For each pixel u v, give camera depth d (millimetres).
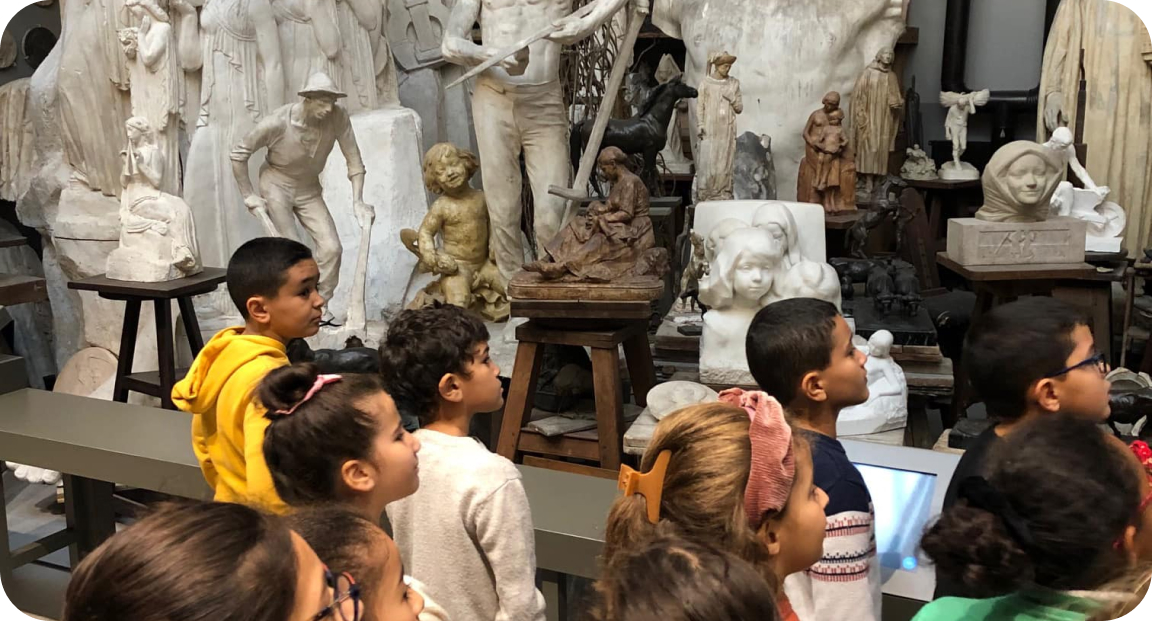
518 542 1649
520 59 3760
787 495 1223
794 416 1765
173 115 4070
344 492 1488
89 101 4367
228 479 2025
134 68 4059
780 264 3113
